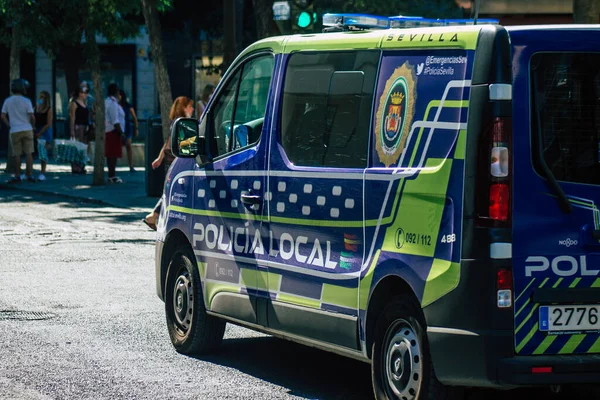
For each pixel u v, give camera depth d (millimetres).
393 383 6785
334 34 7562
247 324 8234
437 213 6371
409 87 6727
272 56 8164
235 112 8617
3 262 14320
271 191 7906
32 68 43438
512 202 6180
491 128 6176
